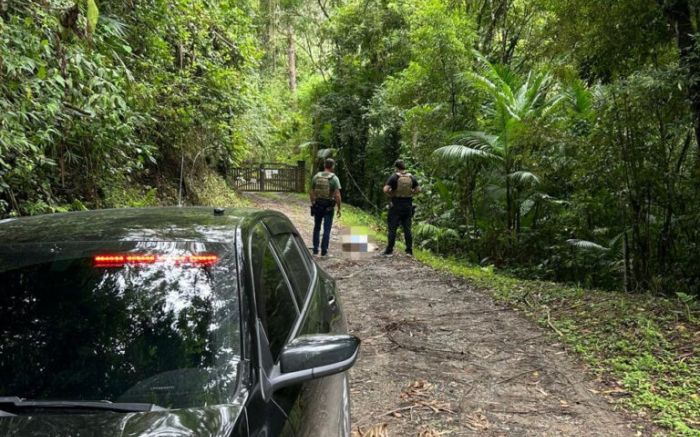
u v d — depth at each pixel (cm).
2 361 209
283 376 206
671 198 720
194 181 1469
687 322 575
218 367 203
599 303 670
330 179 1060
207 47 1084
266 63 3294
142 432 172
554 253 1093
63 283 230
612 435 373
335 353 209
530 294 756
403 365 502
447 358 519
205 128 1180
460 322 635
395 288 817
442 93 1298
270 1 2928
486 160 1184
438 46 1238
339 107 2564
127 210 302
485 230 1222
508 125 1080
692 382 442
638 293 740
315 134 2766
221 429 176
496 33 1589
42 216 291
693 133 716
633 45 739
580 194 916
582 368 490
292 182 2708
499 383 461
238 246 244
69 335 215
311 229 1517
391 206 1105
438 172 1350
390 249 1109
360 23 2452
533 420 396
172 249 240
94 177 740
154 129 1004
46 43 477
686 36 630
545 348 543
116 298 224
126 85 666
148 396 195
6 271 235
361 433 378
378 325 627
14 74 458
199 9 988
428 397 434
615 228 940
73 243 246
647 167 705
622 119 685
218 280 229
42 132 512
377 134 2556
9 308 224
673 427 379
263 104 1641
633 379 454
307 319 274
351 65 2622
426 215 1437
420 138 1348
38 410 189
